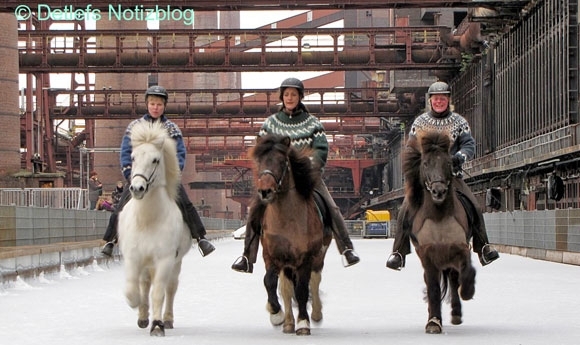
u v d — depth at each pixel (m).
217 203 152.62
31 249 20.47
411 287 18.88
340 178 121.56
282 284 10.82
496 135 57.19
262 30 63.72
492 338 10.42
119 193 33.47
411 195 10.80
